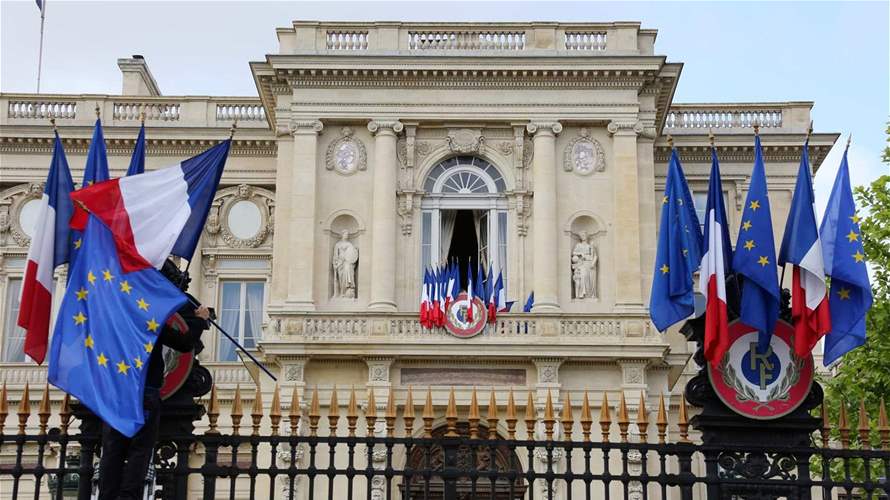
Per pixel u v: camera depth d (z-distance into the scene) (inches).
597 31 1726.1
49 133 1910.7
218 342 1892.2
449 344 1573.6
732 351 603.8
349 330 1603.1
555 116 1706.4
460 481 1238.3
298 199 1676.9
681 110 1925.4
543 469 1469.0
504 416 1556.3
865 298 617.3
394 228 1678.2
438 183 1718.8
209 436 586.9
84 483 580.4
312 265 1652.3
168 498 582.2
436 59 1694.1
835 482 579.2
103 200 598.5
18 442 576.4
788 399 596.1
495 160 1716.3
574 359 1573.6
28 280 606.5
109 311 569.3
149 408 562.3
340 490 1476.4
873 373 1224.8
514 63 1692.9
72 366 557.6
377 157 1695.4
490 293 1644.9
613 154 1702.8
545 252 1662.2
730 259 628.7
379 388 1560.0
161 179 613.6
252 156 1941.4
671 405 1713.8
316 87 1710.1
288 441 581.6
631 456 1472.7
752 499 582.2
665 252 645.3
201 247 1910.7
